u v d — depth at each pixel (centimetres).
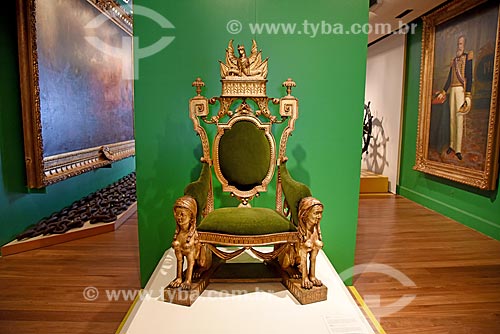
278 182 213
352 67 222
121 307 212
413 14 466
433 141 460
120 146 538
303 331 144
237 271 192
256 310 159
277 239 167
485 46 366
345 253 238
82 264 275
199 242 167
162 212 226
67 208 384
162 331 143
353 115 226
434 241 340
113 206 404
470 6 384
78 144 404
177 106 219
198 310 158
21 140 317
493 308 219
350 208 234
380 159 609
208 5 213
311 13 217
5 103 300
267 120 227
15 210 312
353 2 217
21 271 263
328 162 229
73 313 206
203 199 179
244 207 195
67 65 378
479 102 375
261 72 204
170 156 223
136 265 273
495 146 351
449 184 430
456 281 254
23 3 298
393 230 373
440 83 445
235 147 205
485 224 364
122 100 555
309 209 161
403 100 534
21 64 303
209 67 217
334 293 174
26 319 201
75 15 394
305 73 221
